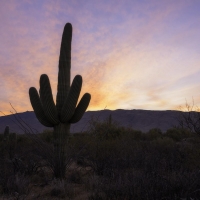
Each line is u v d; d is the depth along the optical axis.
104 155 9.68
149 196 5.10
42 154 8.91
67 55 9.34
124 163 8.75
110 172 7.91
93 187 7.00
